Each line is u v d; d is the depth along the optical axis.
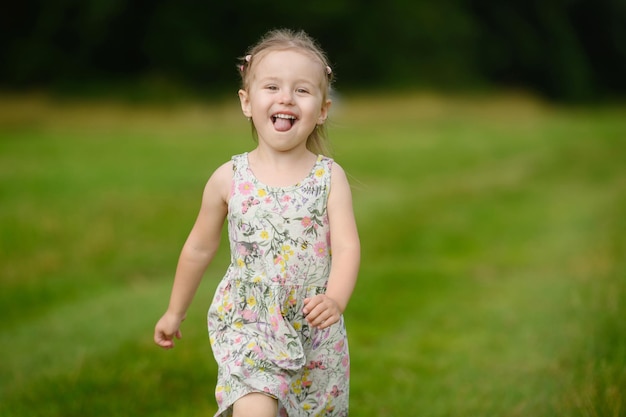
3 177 13.16
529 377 5.20
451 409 4.78
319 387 3.51
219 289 3.55
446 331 6.64
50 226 9.86
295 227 3.43
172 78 38.81
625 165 18.39
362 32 43.50
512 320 6.75
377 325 6.91
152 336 6.18
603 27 55.62
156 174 14.37
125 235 9.97
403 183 15.32
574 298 6.85
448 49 45.31
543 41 51.44
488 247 10.45
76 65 37.78
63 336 6.26
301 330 3.46
